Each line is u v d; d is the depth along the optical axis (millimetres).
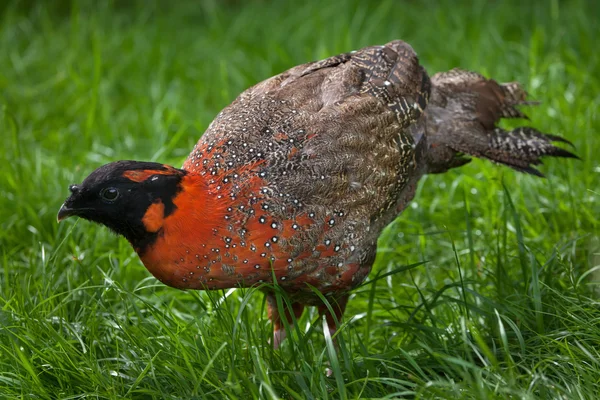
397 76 8188
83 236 9672
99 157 11438
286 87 7977
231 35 14617
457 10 14438
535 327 7781
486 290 8562
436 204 10375
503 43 13312
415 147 8188
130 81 13836
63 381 7246
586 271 8531
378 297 8703
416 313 8508
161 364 7219
